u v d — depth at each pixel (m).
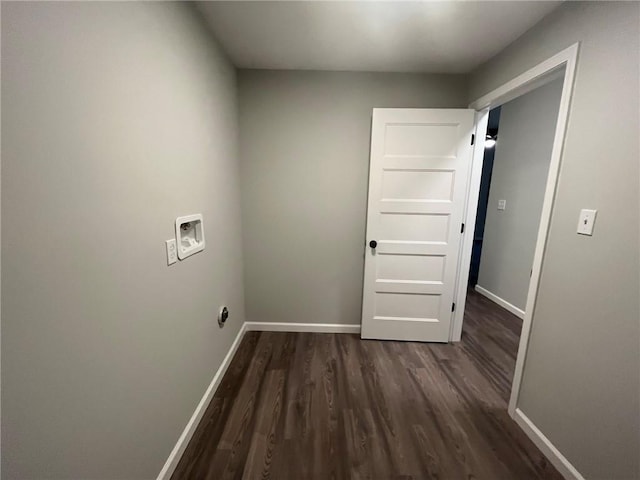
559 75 1.35
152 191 1.00
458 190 2.00
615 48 0.97
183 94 1.21
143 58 0.92
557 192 1.22
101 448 0.79
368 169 2.15
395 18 1.41
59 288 0.64
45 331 0.61
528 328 1.38
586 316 1.08
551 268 1.25
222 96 1.72
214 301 1.64
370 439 1.34
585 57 1.10
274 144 2.12
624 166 0.94
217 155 1.65
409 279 2.18
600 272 1.02
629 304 0.93
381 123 1.95
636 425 0.91
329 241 2.28
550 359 1.25
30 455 0.60
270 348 2.15
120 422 0.86
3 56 0.51
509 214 2.99
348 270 2.33
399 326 2.26
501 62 1.68
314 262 2.32
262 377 1.80
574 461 1.13
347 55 1.80
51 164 0.61
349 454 1.26
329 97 2.05
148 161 0.97
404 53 1.76
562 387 1.19
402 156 1.98
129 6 0.85
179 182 1.19
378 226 2.11
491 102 1.80
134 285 0.91
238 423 1.43
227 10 1.35
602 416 1.02
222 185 1.75
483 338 2.35
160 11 1.02
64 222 0.65
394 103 2.06
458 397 1.64
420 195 2.04
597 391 1.04
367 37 1.59
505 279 3.03
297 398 1.61
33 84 0.57
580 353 1.10
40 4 0.58
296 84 2.03
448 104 2.06
